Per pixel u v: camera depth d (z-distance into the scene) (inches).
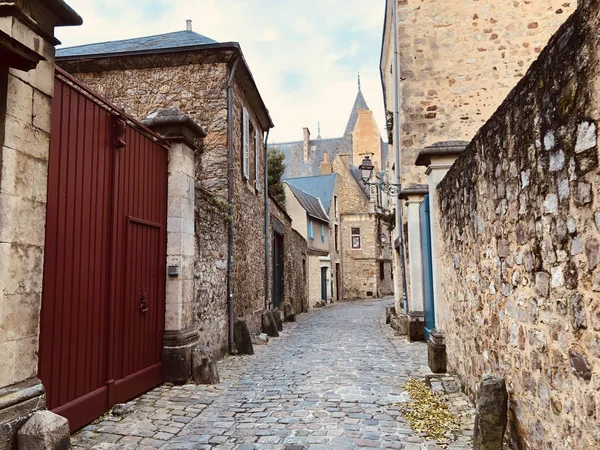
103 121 178.1
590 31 80.4
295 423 165.3
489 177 147.1
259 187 446.3
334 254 1104.8
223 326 312.8
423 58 387.9
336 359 296.5
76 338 157.9
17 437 108.3
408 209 366.3
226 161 335.6
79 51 369.1
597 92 79.0
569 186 91.1
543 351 107.6
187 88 346.3
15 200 113.3
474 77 383.2
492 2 386.0
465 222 182.9
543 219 105.0
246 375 248.5
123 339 190.5
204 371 226.7
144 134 214.1
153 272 219.3
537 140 106.0
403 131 386.0
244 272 377.7
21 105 115.6
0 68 110.4
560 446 99.0
